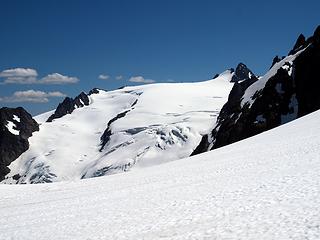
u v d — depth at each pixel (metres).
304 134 46.50
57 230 20.31
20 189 44.88
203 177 30.62
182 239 14.20
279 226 13.27
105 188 36.41
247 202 17.70
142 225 17.70
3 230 22.89
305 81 118.50
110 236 16.95
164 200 23.16
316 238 11.53
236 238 12.99
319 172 21.31
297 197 16.64
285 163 28.05
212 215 16.72
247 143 57.88
